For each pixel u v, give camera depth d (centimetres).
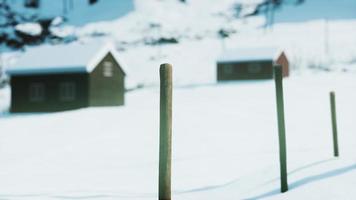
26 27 9831
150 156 1102
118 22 10438
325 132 1468
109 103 3366
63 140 1506
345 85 3806
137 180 780
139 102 3734
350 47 7356
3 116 3030
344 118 1891
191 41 9225
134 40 9350
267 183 573
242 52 5462
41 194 649
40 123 2144
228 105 2755
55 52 3434
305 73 5744
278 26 9638
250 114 2202
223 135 1482
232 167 880
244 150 1136
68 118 2311
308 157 722
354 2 10300
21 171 930
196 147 1223
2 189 705
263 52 5331
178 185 714
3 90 5722
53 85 3275
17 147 1371
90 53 3259
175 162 978
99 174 859
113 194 642
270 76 5234
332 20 9381
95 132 1702
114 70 3428
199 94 3878
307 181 530
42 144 1424
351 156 689
